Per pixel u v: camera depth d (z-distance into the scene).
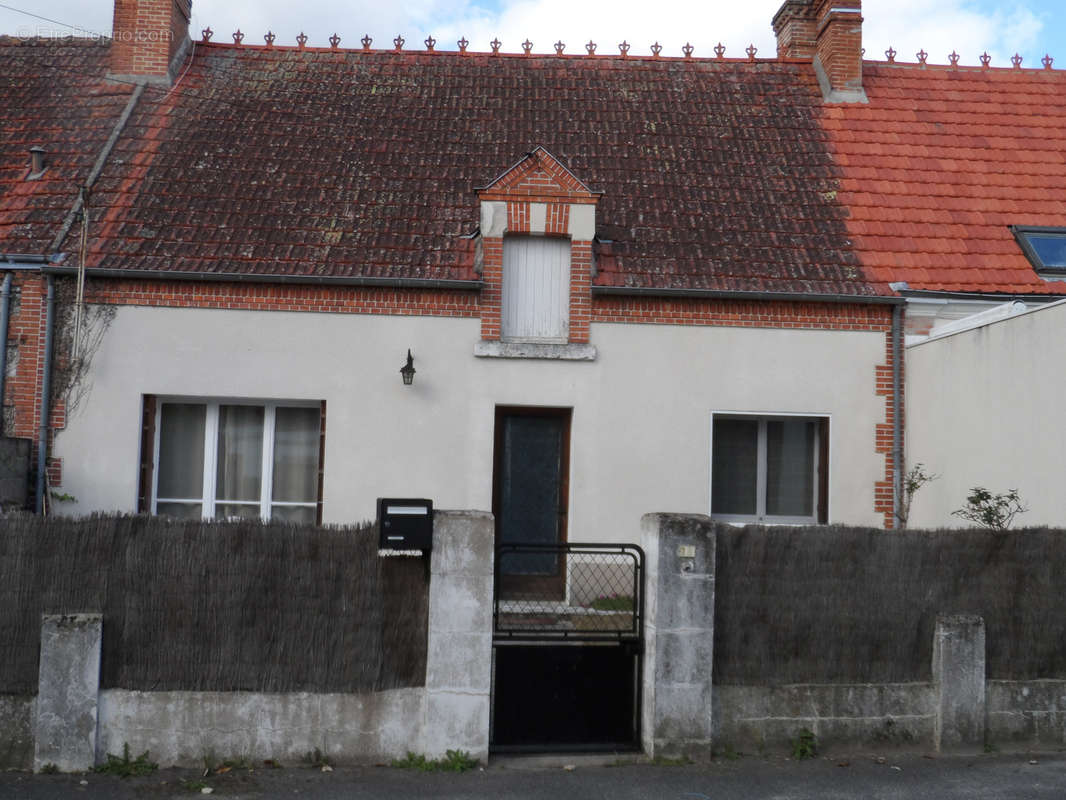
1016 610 7.42
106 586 6.72
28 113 13.99
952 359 10.83
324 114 14.40
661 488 11.74
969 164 14.05
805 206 13.16
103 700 6.66
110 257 11.55
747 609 7.14
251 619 6.78
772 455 12.36
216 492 11.93
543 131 14.27
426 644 6.88
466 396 11.68
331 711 6.79
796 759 7.04
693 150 14.05
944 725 7.22
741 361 11.89
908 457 11.89
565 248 11.99
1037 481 9.09
